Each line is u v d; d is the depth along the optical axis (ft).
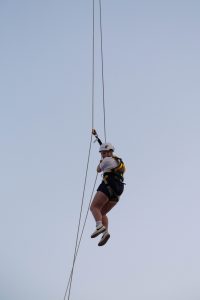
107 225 45.85
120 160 45.83
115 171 45.19
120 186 45.29
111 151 46.21
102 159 45.93
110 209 45.93
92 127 48.78
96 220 43.88
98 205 44.57
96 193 44.91
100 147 46.11
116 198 45.37
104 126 49.88
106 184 44.78
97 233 43.45
